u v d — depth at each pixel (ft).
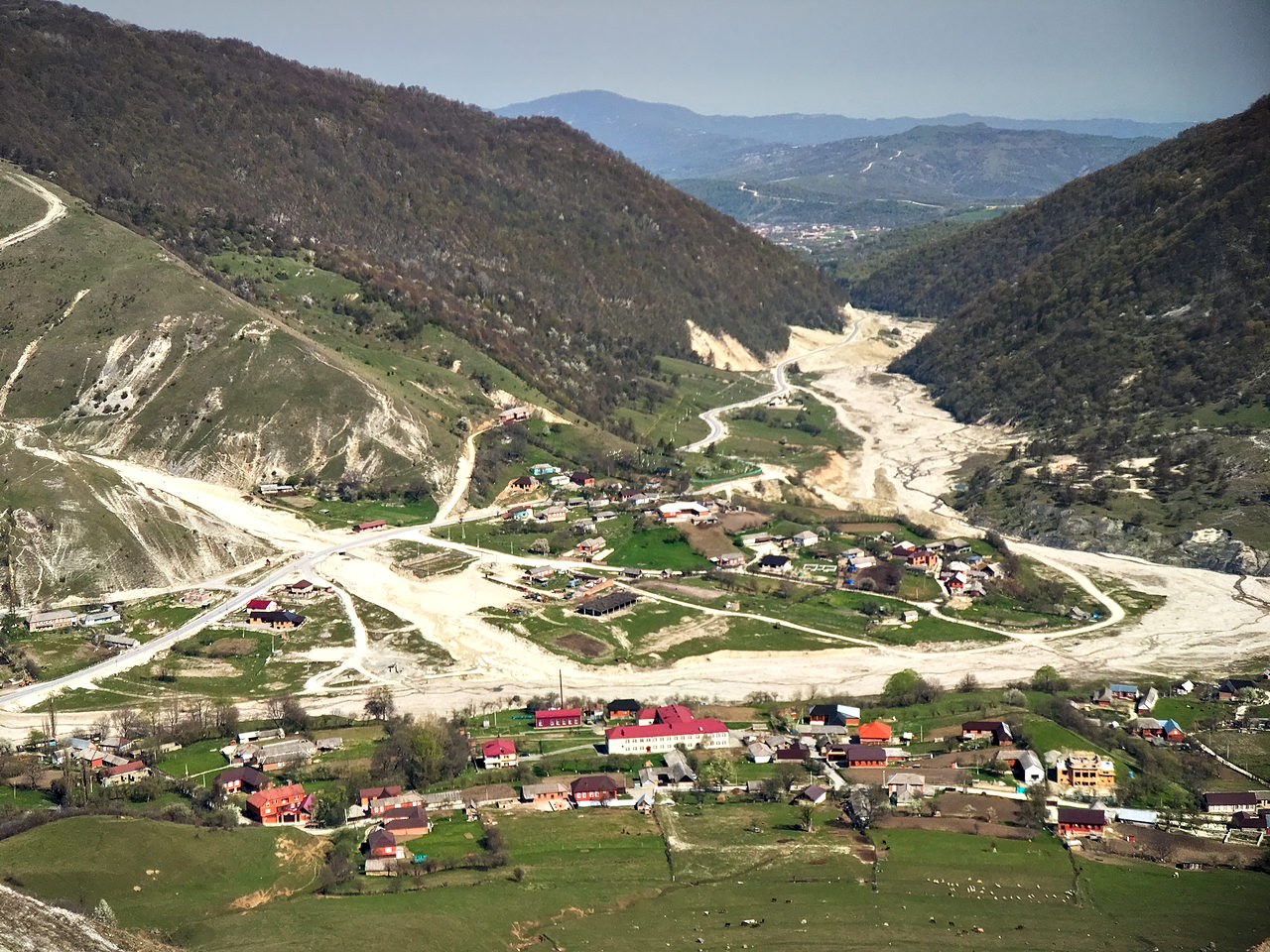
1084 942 533.55
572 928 539.70
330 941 504.43
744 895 569.64
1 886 517.14
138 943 489.26
